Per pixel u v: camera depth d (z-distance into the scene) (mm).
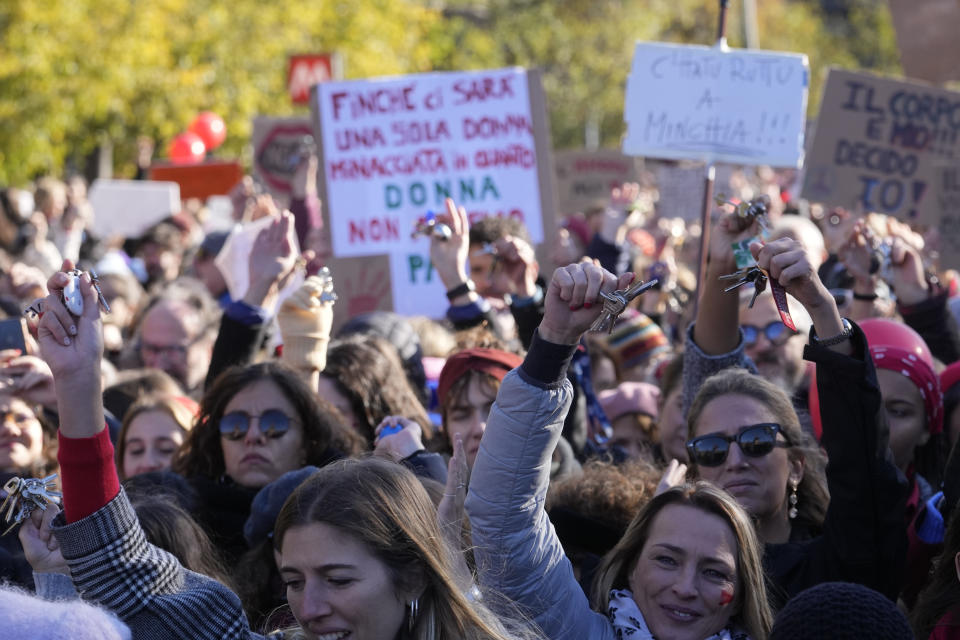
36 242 12359
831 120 8414
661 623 3695
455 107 8227
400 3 30484
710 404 4512
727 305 4922
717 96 7012
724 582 3660
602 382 7652
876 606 2752
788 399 4551
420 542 3225
